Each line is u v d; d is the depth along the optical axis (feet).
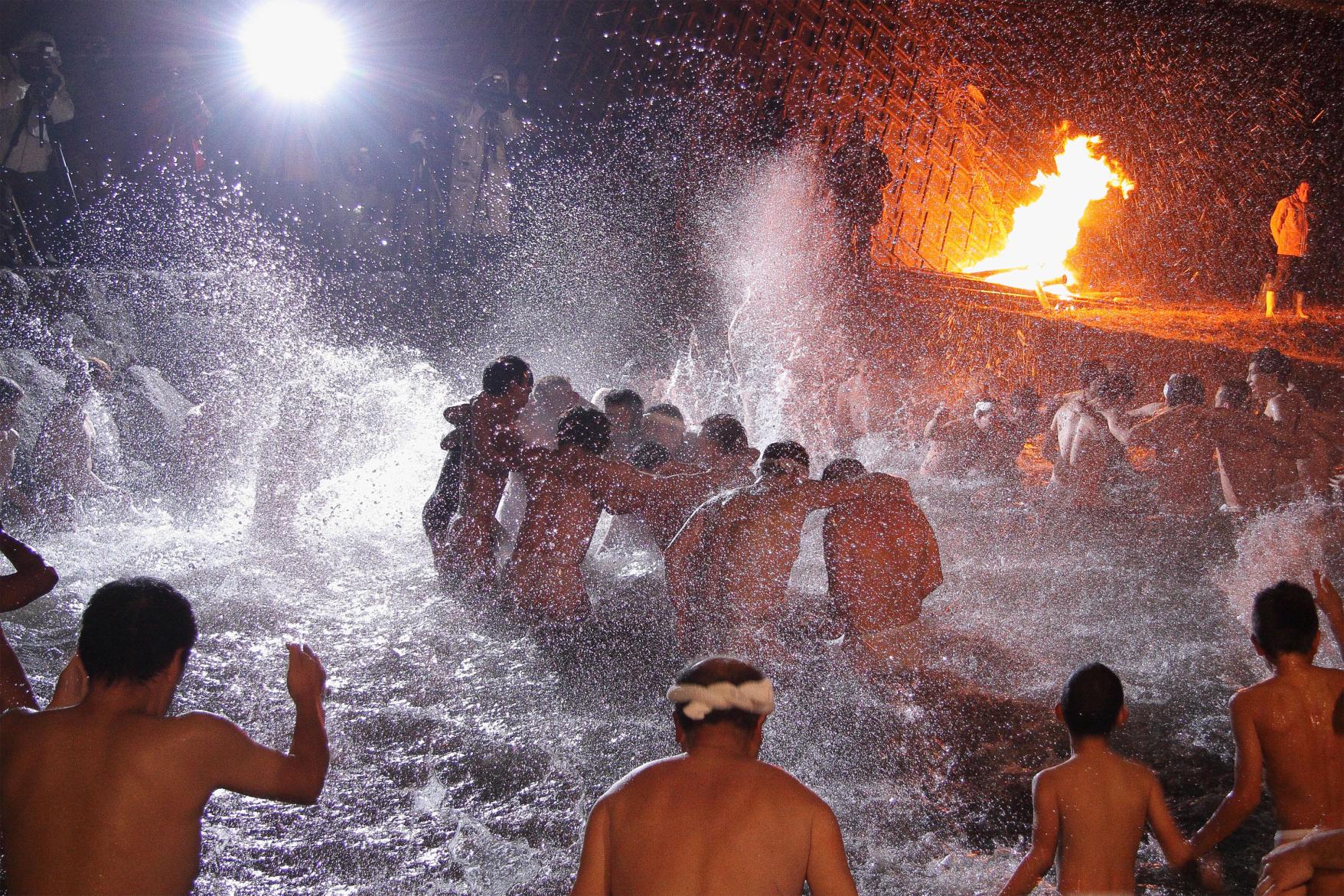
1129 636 17.62
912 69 62.13
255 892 10.69
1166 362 48.11
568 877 11.14
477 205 42.86
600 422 18.62
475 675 16.21
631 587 19.31
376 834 11.89
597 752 13.88
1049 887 10.29
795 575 21.15
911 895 10.86
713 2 54.60
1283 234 57.11
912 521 16.26
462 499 20.38
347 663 16.53
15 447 23.12
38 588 10.10
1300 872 7.96
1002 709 14.73
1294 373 45.14
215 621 18.07
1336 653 17.02
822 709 14.61
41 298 32.24
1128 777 9.26
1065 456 24.63
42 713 7.59
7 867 7.23
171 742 7.41
